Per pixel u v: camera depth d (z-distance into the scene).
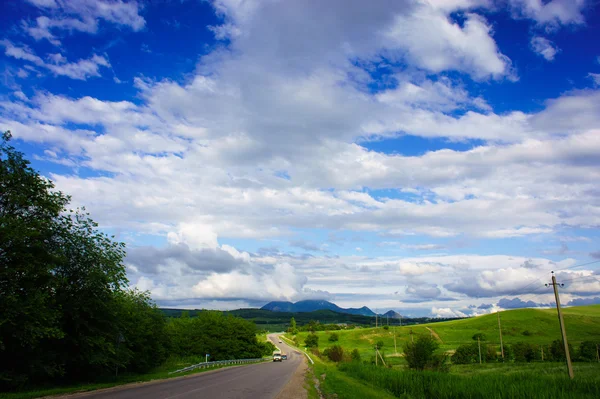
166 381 29.30
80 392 21.00
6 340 23.08
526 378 26.42
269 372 40.78
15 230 22.50
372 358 79.88
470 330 157.38
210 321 87.38
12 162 24.77
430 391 24.17
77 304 27.75
